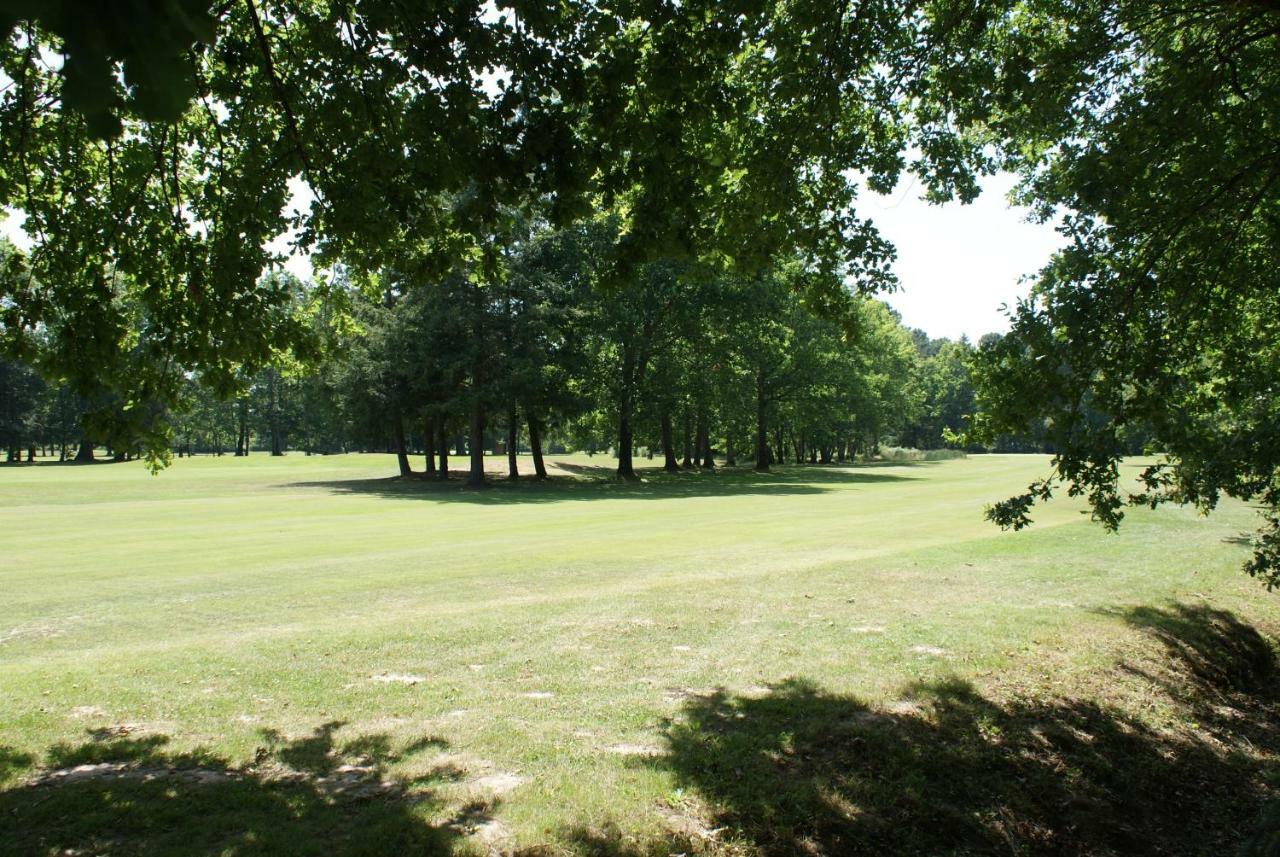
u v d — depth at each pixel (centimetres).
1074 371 799
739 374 5038
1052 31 953
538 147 674
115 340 767
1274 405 974
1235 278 954
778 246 909
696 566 1456
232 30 743
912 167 978
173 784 578
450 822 534
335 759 629
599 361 5031
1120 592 1234
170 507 3092
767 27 849
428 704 749
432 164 688
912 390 8700
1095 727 781
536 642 944
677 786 594
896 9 812
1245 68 888
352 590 1266
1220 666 1004
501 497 3612
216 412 9631
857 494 3491
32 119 696
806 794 596
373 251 814
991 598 1170
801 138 846
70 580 1366
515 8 631
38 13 113
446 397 4397
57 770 600
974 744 707
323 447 10431
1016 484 4172
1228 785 752
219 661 866
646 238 753
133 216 801
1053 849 616
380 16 615
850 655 898
